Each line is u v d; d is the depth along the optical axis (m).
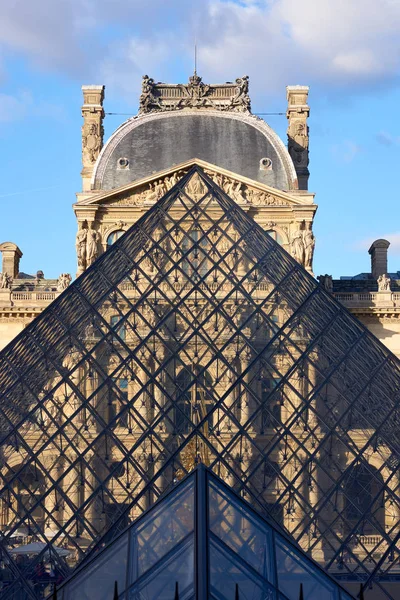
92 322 68.00
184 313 75.62
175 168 136.88
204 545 39.38
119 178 142.12
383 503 61.44
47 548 56.53
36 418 63.44
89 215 136.75
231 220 76.81
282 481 60.16
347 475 60.44
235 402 62.78
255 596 38.22
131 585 39.38
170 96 150.88
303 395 63.84
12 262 158.88
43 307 141.38
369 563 69.50
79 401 66.88
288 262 73.19
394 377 65.75
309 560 41.44
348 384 64.56
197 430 60.25
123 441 65.62
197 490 42.59
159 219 77.94
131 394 72.19
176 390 64.69
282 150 143.88
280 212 137.88
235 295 71.25
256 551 41.06
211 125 146.00
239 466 61.66
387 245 162.38
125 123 146.38
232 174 137.12
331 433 61.66
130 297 72.81
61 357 67.56
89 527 61.44
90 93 150.12
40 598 54.62
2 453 62.81
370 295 144.25
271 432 66.81
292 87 151.62
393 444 62.22
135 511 63.72
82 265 136.12
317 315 68.44
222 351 66.44
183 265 80.19
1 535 57.28
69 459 61.94
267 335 70.88
